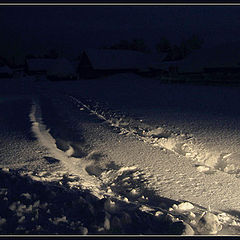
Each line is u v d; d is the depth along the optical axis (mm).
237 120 12680
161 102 19078
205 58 39219
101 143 9398
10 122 13195
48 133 11195
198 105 17391
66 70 55969
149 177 6699
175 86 33062
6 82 56344
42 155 8008
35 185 5438
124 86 34406
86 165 7859
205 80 33250
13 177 5906
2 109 18000
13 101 22438
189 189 6098
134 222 4320
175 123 12375
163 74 48656
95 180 6742
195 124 12125
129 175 6910
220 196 5793
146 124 12320
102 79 51312
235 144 9273
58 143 9938
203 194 5871
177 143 9828
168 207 5301
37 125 12312
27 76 77562
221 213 5027
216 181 6555
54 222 4094
